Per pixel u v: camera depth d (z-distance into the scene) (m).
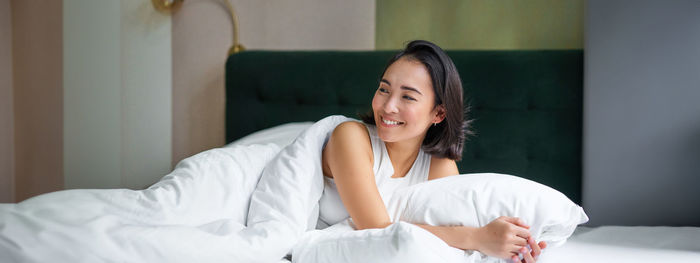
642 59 1.94
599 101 2.00
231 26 2.62
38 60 2.88
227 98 2.55
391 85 1.19
